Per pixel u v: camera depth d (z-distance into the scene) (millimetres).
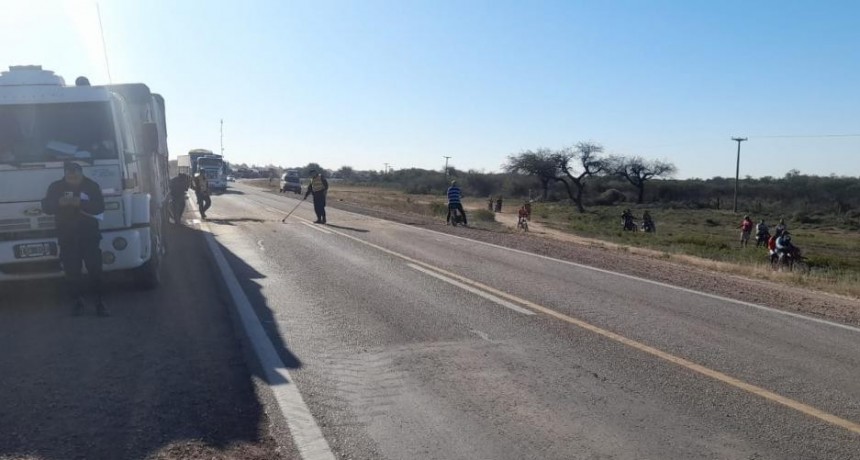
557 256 18141
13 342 8539
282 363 7695
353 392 6781
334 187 111812
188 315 10008
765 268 19891
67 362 7660
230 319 9766
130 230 10938
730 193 95688
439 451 5469
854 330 9891
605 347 8531
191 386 6891
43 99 10578
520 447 5555
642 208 88250
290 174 65500
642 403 6566
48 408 6266
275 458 5301
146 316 9930
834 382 7344
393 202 55125
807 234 58250
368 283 12789
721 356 8242
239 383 7008
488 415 6215
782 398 6777
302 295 11562
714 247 36219
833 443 5711
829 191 89625
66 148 10531
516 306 10906
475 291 12156
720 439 5754
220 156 60844
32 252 10289
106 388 6805
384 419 6102
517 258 17266
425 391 6828
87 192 9672
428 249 18547
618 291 12648
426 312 10359
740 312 10992
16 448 5402
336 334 8977
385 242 20000
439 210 41062
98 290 9898
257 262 15297
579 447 5562
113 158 10750
